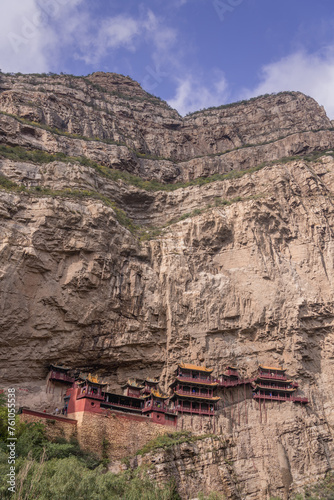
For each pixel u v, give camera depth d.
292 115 124.31
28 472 36.75
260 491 54.25
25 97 97.00
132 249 71.00
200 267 73.75
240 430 59.53
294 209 79.62
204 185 89.50
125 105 119.81
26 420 48.88
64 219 65.25
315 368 67.12
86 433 50.72
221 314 69.31
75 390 55.69
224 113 130.12
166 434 55.31
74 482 36.38
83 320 61.62
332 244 75.38
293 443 59.00
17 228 62.34
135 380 64.19
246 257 73.94
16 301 58.31
